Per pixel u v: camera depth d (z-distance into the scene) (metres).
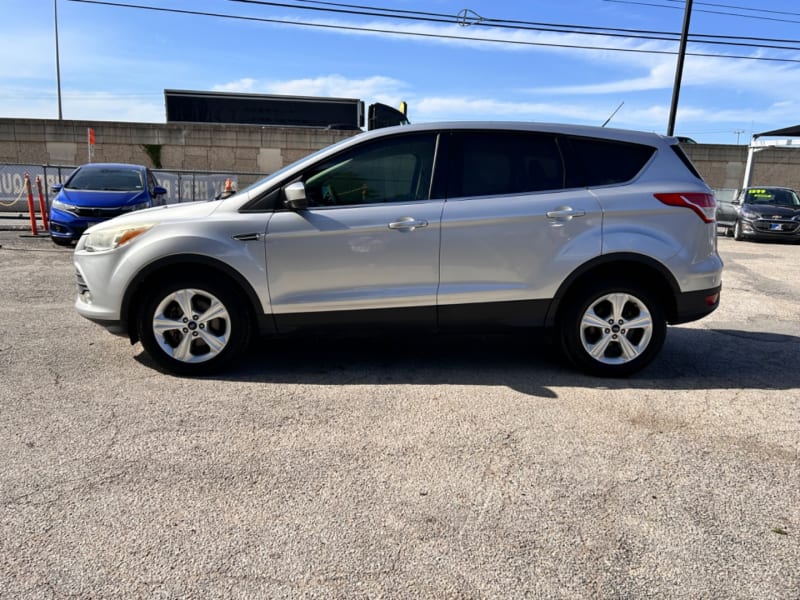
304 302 4.40
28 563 2.37
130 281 4.33
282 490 2.94
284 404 4.01
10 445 3.34
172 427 3.62
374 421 3.77
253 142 24.59
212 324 4.45
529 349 5.40
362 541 2.55
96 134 24.05
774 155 26.23
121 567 2.36
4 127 23.67
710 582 2.34
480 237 4.40
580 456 3.35
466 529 2.65
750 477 3.16
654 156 4.66
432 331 4.55
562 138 4.61
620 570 2.40
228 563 2.39
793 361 5.26
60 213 10.91
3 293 7.25
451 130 4.55
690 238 4.52
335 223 4.34
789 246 15.48
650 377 4.73
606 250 4.45
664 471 3.21
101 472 3.07
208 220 4.36
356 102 28.28
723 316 7.11
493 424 3.76
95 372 4.55
